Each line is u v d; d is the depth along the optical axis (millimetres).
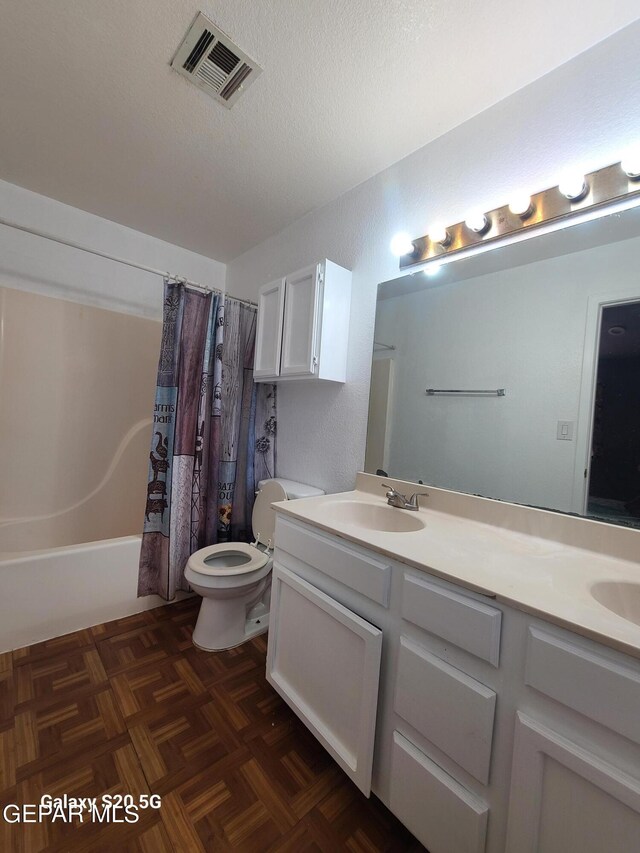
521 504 1220
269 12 1073
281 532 1376
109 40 1187
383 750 955
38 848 892
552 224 1194
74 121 1548
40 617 1651
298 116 1447
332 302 1788
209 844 922
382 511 1461
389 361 1678
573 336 1141
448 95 1313
